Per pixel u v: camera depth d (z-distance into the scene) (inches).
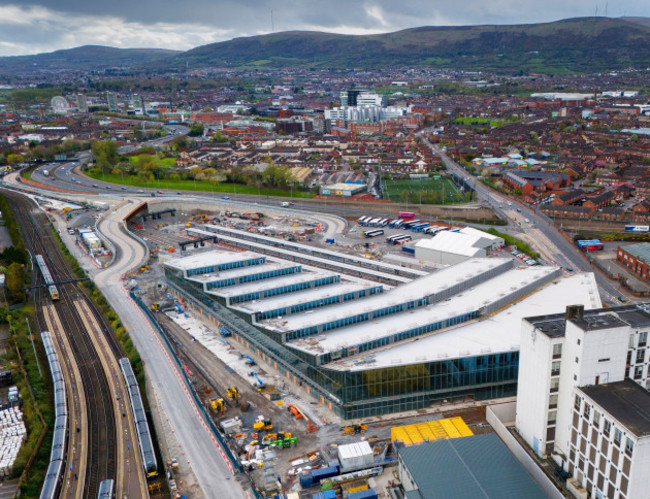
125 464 4980.3
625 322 4097.0
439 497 3902.6
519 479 4082.2
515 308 6653.5
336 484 4569.4
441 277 7411.4
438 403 5644.7
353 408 5433.1
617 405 3784.5
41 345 7426.2
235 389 6028.5
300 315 6594.5
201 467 4820.4
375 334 5940.0
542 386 4379.9
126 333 7470.5
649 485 3533.5
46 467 5029.5
